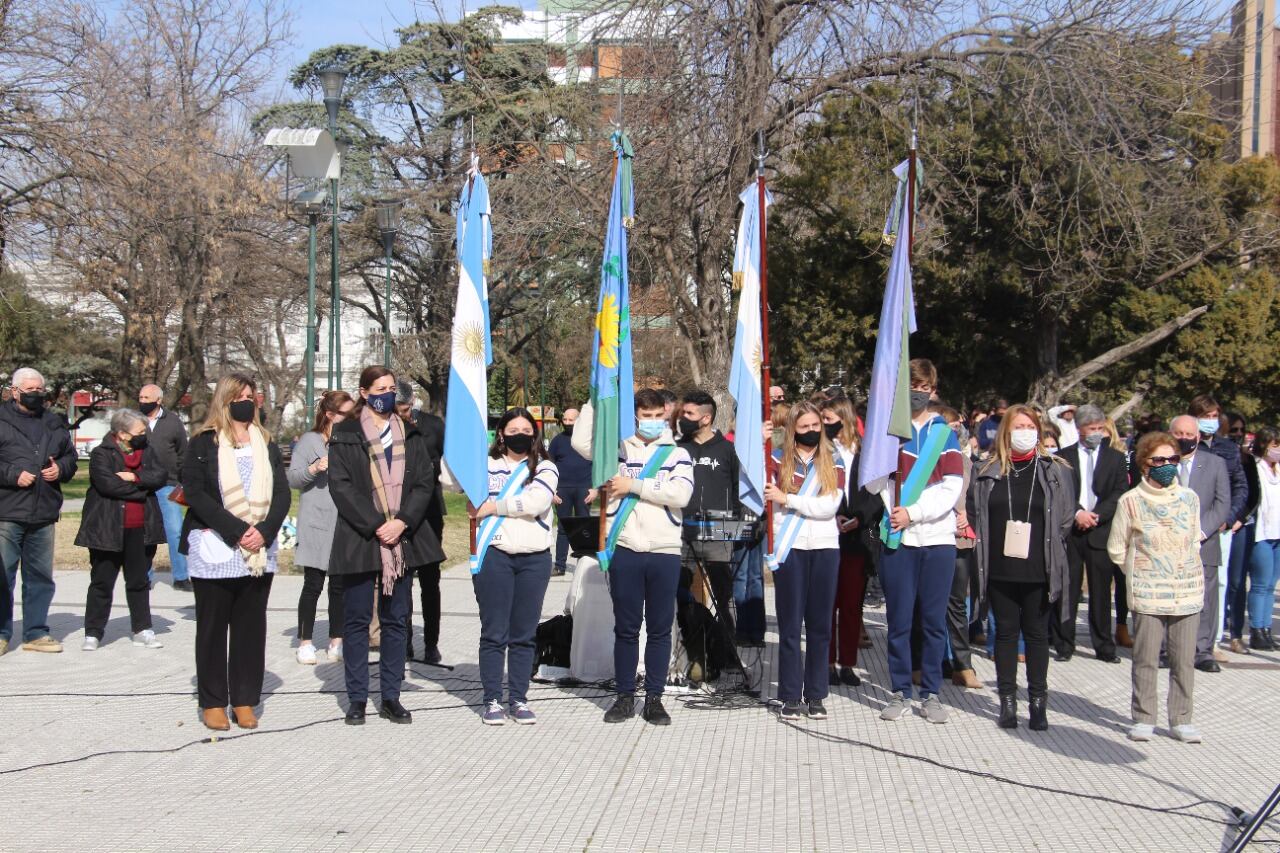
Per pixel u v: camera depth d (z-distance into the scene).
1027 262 22.08
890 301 7.58
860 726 7.27
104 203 22.98
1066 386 22.92
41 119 21.59
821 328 24.09
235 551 6.91
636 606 7.23
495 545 7.16
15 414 9.21
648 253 17.62
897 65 15.75
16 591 12.59
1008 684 7.25
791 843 5.21
